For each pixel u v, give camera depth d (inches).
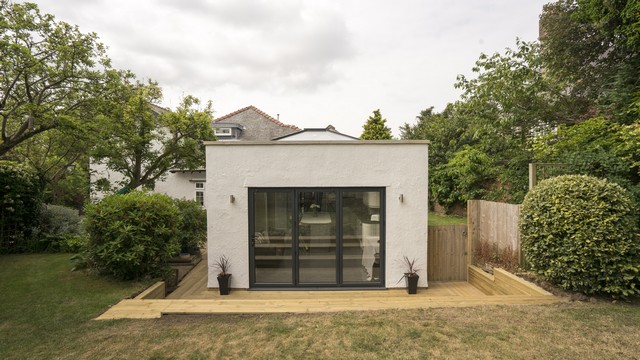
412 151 245.8
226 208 247.3
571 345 121.3
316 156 245.6
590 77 369.1
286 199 247.0
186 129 599.8
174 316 160.2
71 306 173.8
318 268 246.8
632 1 279.0
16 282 215.8
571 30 369.4
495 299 177.5
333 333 136.2
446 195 714.8
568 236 166.6
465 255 275.3
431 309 162.7
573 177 180.7
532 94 343.6
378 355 117.8
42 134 504.7
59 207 388.5
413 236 246.5
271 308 167.8
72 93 431.5
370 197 247.9
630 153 215.2
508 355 115.6
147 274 228.1
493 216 247.1
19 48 350.3
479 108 380.5
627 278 156.3
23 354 122.5
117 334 138.8
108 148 529.0
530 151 344.8
